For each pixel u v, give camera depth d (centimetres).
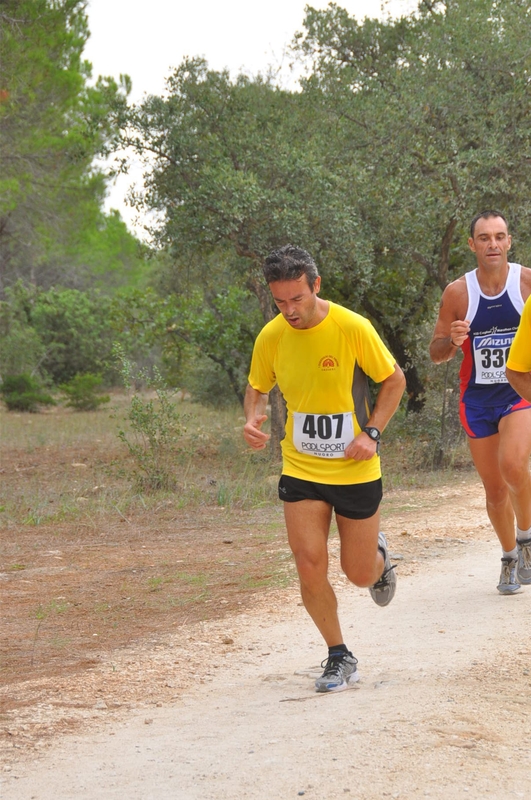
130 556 1253
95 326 5334
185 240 2122
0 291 5931
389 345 2466
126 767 486
